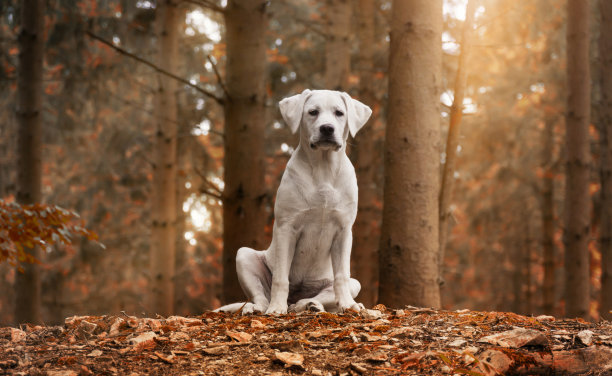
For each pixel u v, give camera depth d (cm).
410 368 336
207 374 329
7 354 361
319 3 1667
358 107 508
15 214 583
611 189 1161
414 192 641
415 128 645
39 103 1023
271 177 1664
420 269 636
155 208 1206
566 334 385
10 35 1481
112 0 1462
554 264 1734
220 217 1816
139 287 1886
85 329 416
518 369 334
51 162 1786
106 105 1631
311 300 495
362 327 413
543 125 1706
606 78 1169
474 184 1805
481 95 1606
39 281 1033
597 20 1407
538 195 1734
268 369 336
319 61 1584
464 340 374
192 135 1499
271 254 537
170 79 1198
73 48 1388
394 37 660
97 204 1677
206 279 1825
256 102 811
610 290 1145
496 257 1941
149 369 336
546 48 1527
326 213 491
